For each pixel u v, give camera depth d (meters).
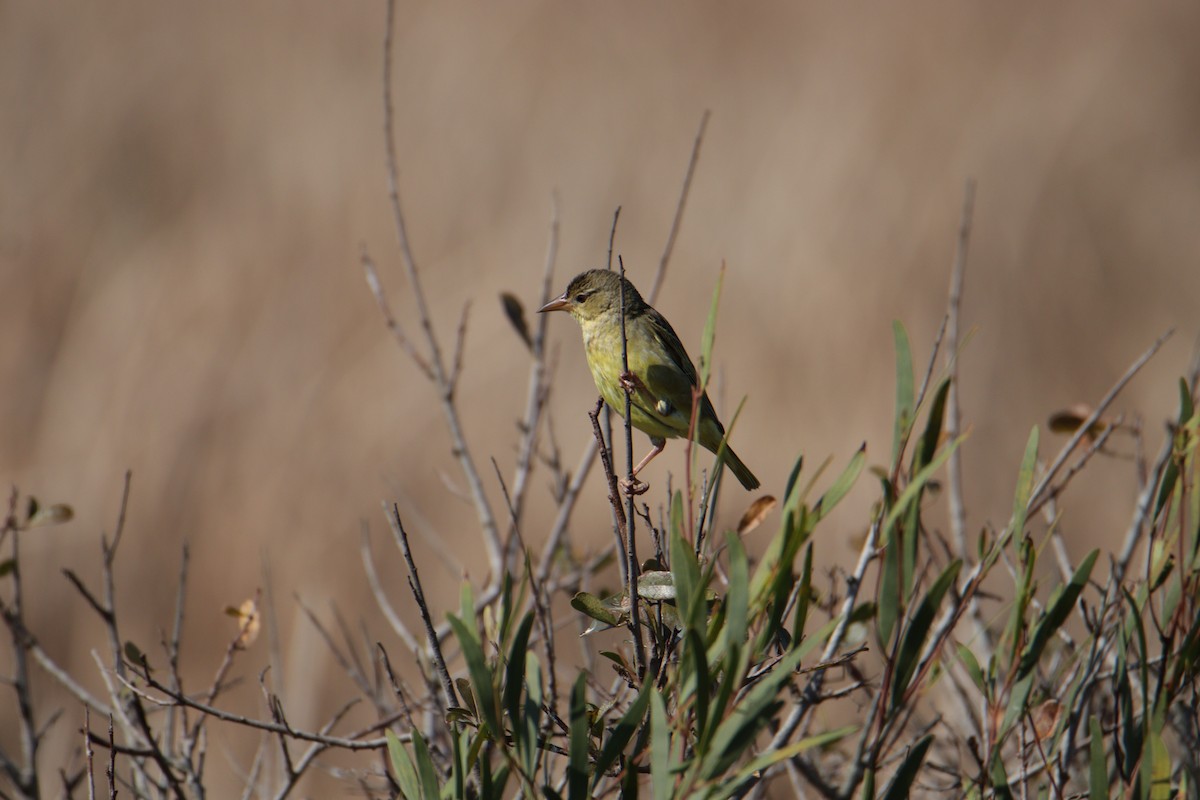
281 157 18.00
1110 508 12.36
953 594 4.56
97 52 19.58
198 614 12.26
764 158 17.62
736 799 4.17
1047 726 4.81
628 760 3.77
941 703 6.74
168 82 19.27
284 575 12.48
